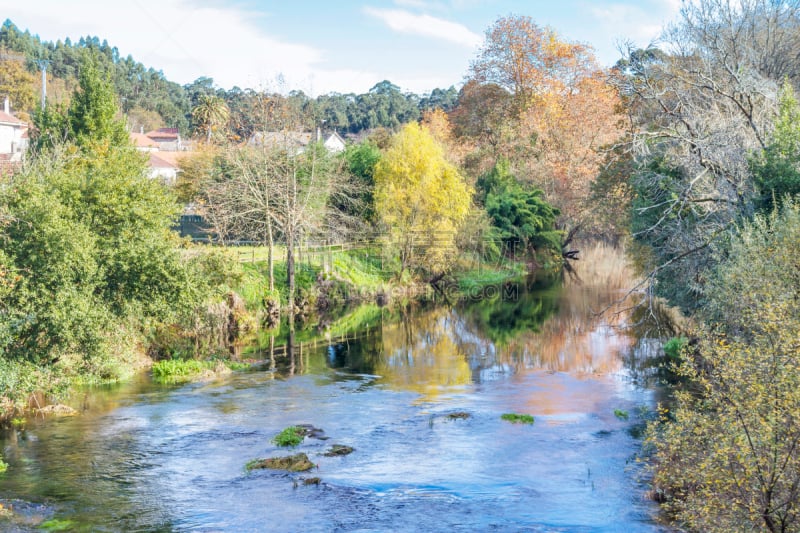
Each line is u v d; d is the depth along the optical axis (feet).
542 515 51.47
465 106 307.17
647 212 103.60
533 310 155.84
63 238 75.66
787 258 51.75
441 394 86.84
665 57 111.45
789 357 36.81
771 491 34.71
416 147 185.26
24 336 74.49
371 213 195.83
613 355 107.96
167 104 589.32
